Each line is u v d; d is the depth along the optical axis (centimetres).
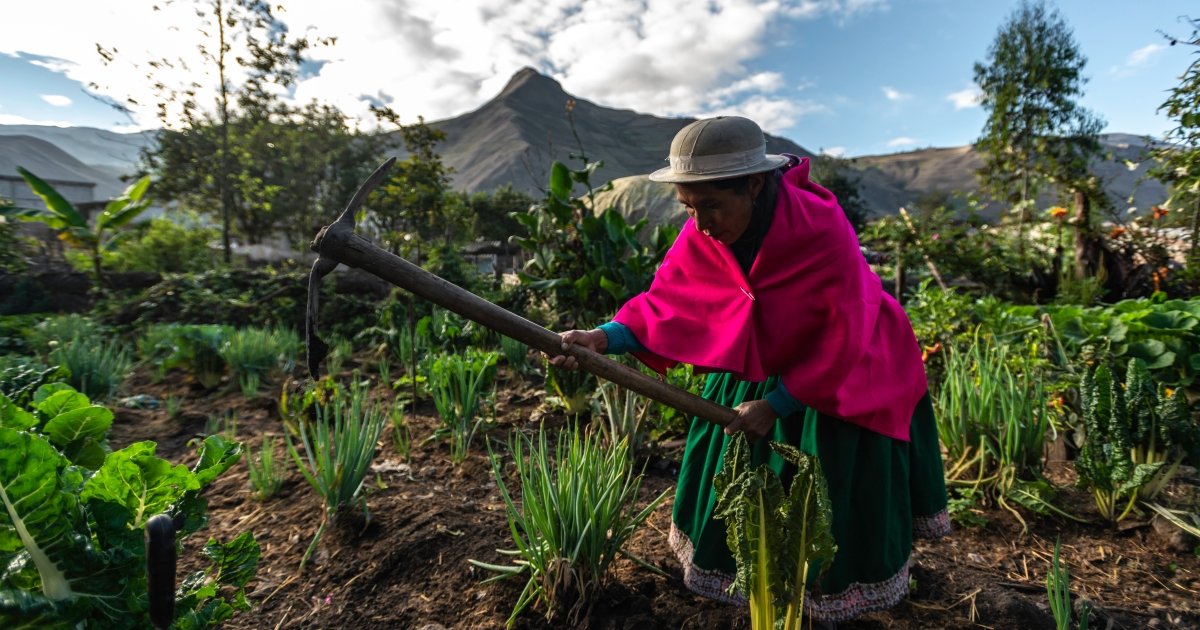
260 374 516
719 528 176
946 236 724
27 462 113
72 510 121
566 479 204
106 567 120
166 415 432
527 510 204
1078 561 236
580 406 379
